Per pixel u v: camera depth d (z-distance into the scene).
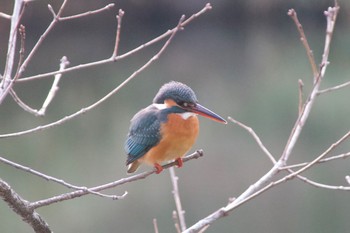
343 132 19.14
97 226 14.22
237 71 26.56
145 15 31.16
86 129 20.03
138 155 7.09
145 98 22.92
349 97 21.94
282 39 30.62
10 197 4.70
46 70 25.64
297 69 25.97
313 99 6.03
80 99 22.59
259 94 23.44
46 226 4.91
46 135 19.23
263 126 20.33
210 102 22.84
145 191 15.60
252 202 14.81
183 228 5.91
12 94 5.73
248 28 32.06
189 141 6.95
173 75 25.83
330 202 14.86
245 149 18.41
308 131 19.50
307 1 31.27
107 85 24.34
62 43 29.03
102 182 16.27
